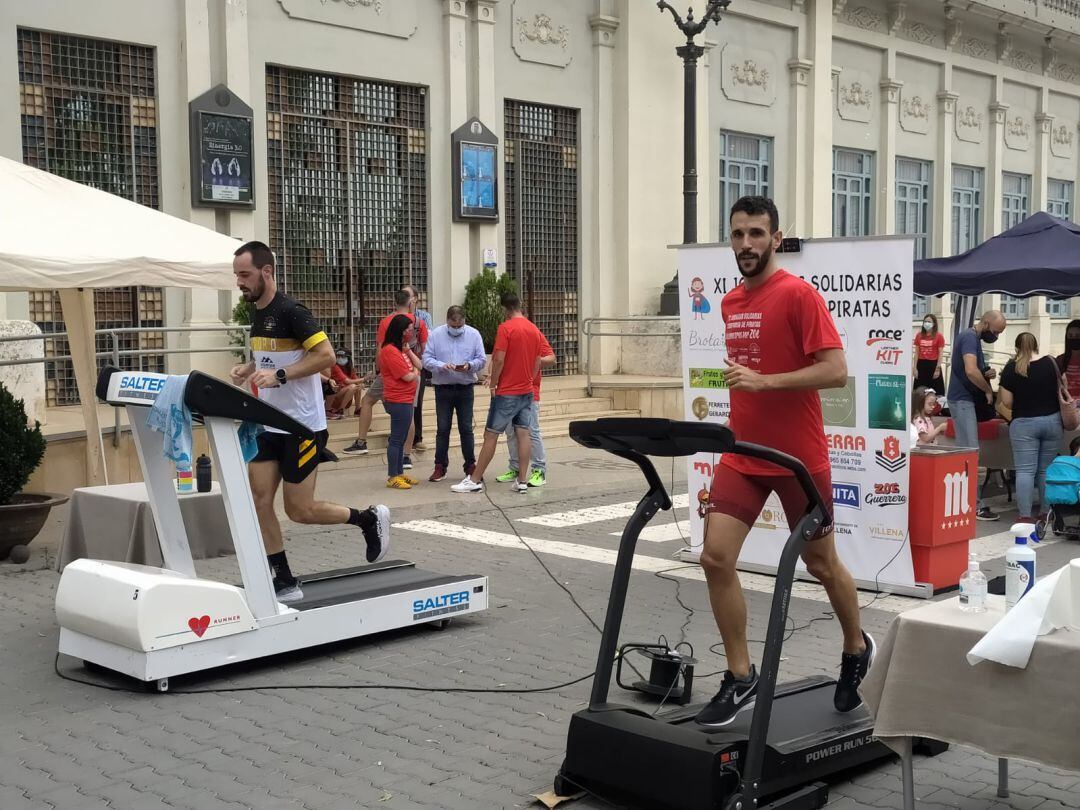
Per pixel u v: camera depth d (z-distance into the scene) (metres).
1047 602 3.59
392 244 16.20
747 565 8.26
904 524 7.44
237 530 5.73
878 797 4.27
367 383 14.79
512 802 4.24
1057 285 11.61
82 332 9.46
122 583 5.48
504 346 11.34
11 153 12.37
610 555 8.82
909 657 3.86
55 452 10.28
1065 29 27.94
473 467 12.11
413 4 16.05
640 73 18.64
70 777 4.48
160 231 9.12
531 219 17.95
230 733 4.98
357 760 4.67
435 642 6.41
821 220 22.28
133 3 13.27
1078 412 10.60
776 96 21.50
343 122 15.55
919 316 25.39
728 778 3.86
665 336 17.98
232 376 6.43
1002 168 27.62
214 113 13.80
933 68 25.36
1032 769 4.56
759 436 4.50
